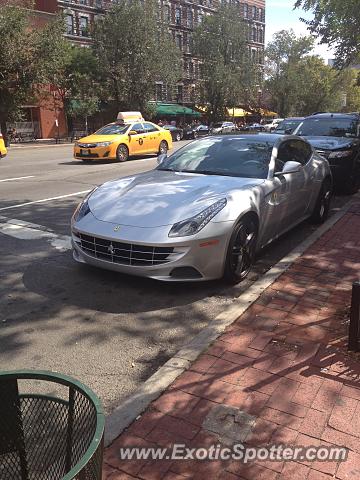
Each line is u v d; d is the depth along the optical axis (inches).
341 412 109.4
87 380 129.4
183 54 2293.3
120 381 129.0
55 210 334.6
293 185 240.2
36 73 1224.8
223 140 249.8
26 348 146.3
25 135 1537.9
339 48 548.1
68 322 163.0
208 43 1952.5
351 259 217.0
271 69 2454.5
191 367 128.3
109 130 729.0
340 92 2519.7
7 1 1246.3
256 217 202.7
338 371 125.2
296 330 148.0
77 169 593.0
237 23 1974.7
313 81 2431.1
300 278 192.7
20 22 1178.0
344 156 375.6
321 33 547.2
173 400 114.5
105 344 148.8
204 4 2386.8
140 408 111.7
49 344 148.5
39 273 207.8
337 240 248.2
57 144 1348.4
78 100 1491.1
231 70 1987.0
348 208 331.0
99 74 1507.1
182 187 203.0
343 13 404.8
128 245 177.9
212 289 190.9
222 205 186.2
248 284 197.2
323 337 143.3
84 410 70.1
